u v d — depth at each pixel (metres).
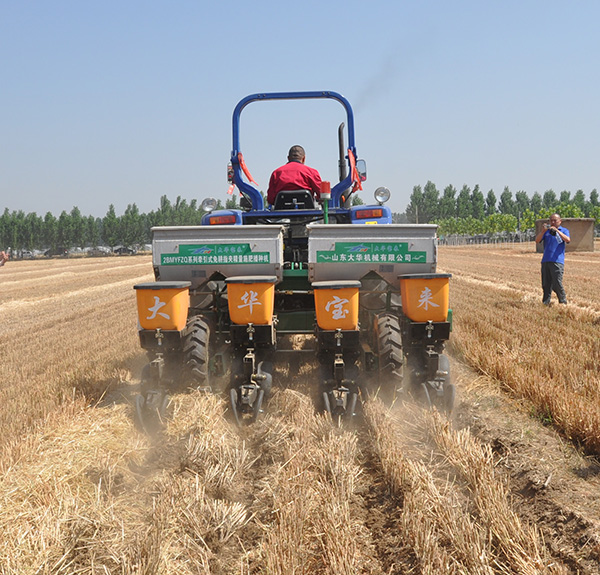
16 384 7.16
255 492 3.80
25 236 95.81
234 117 6.90
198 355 5.24
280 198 6.55
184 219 108.50
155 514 3.35
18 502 3.65
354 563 2.89
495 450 4.48
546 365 6.50
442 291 5.01
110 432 4.90
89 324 12.90
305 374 6.50
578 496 3.54
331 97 6.89
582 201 101.94
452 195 117.06
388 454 3.97
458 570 2.81
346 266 5.25
